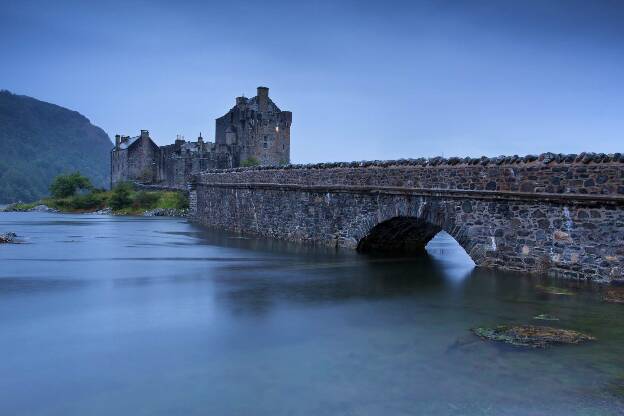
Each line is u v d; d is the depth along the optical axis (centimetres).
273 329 1393
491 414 930
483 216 2112
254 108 9319
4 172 19688
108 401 971
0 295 1762
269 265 2445
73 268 2336
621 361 1160
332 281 2045
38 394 998
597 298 1666
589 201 1786
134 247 3206
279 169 3550
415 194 2380
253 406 955
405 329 1393
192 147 9719
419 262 2569
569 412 935
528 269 1978
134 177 10450
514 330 1367
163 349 1235
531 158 1966
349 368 1125
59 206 9538
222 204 4669
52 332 1357
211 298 1741
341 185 2900
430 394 1002
